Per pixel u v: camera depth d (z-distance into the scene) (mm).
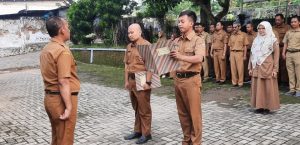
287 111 6438
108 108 7395
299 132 5223
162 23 15289
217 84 9555
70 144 3682
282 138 4996
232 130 5449
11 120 6793
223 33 9508
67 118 3514
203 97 7992
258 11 16891
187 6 19375
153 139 5223
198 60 3984
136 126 5273
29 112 7410
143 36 4965
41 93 9609
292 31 7742
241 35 8938
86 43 19219
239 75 9039
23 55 22219
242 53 8969
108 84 10492
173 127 5781
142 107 4984
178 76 4242
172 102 7656
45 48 3527
